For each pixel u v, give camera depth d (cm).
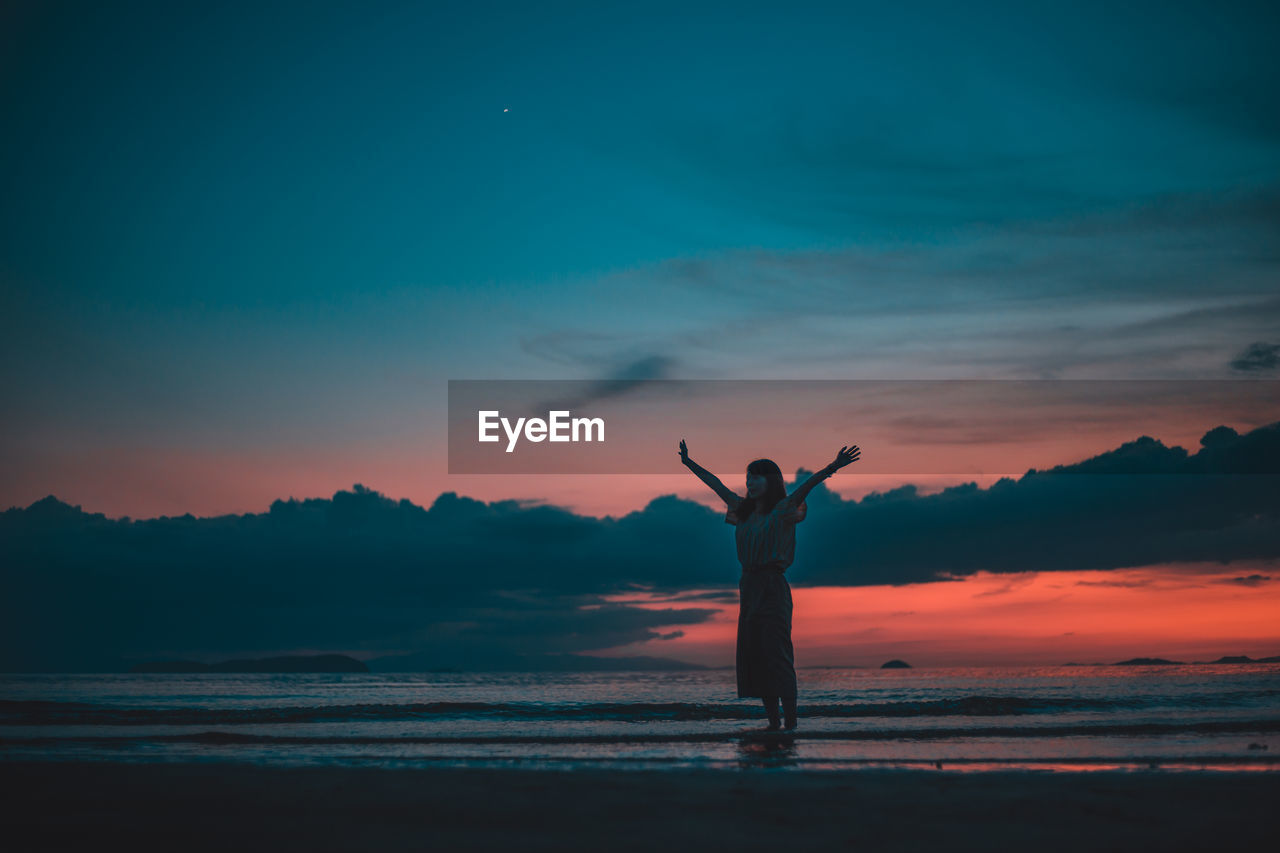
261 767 562
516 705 1165
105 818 395
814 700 1515
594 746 753
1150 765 610
